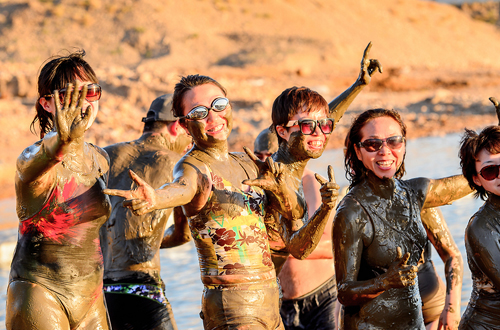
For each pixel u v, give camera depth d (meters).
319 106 5.29
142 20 127.69
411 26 155.50
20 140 36.19
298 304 6.56
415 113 48.75
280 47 116.44
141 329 6.06
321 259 6.60
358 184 5.10
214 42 120.69
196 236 4.71
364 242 4.88
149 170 6.36
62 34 124.88
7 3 136.88
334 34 134.50
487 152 4.92
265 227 4.99
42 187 4.46
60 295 4.62
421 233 5.09
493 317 4.86
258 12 135.12
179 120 4.86
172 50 116.31
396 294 4.79
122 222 6.07
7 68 67.81
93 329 4.84
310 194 6.61
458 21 170.38
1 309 10.20
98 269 4.88
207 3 138.12
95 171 4.88
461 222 14.04
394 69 69.81
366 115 5.05
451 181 5.35
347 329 4.88
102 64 115.31
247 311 4.53
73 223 4.67
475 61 140.25
